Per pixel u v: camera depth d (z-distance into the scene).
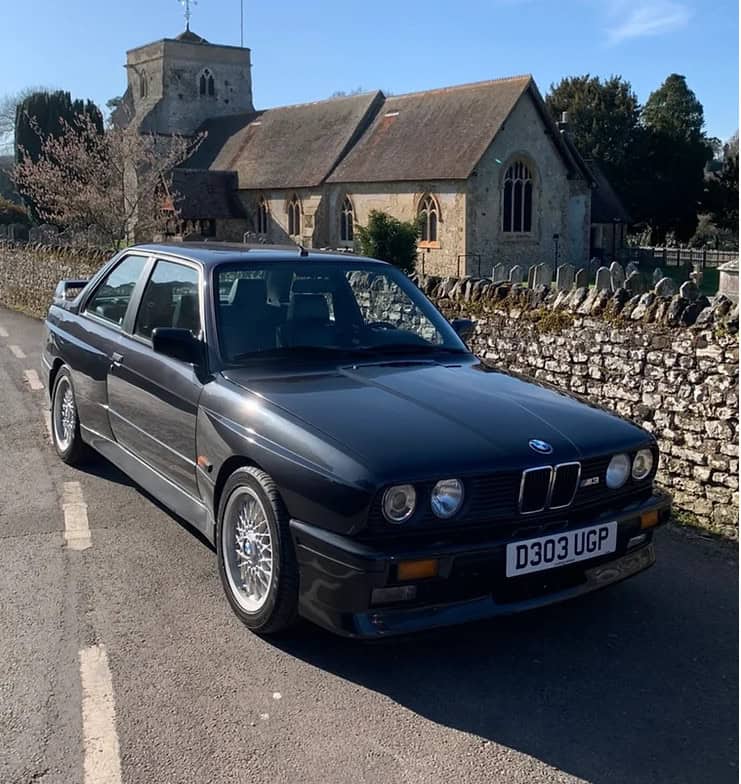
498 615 3.62
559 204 38.88
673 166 54.09
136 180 35.62
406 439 3.70
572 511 3.86
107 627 4.09
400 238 25.97
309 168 42.78
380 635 3.46
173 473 4.84
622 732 3.35
